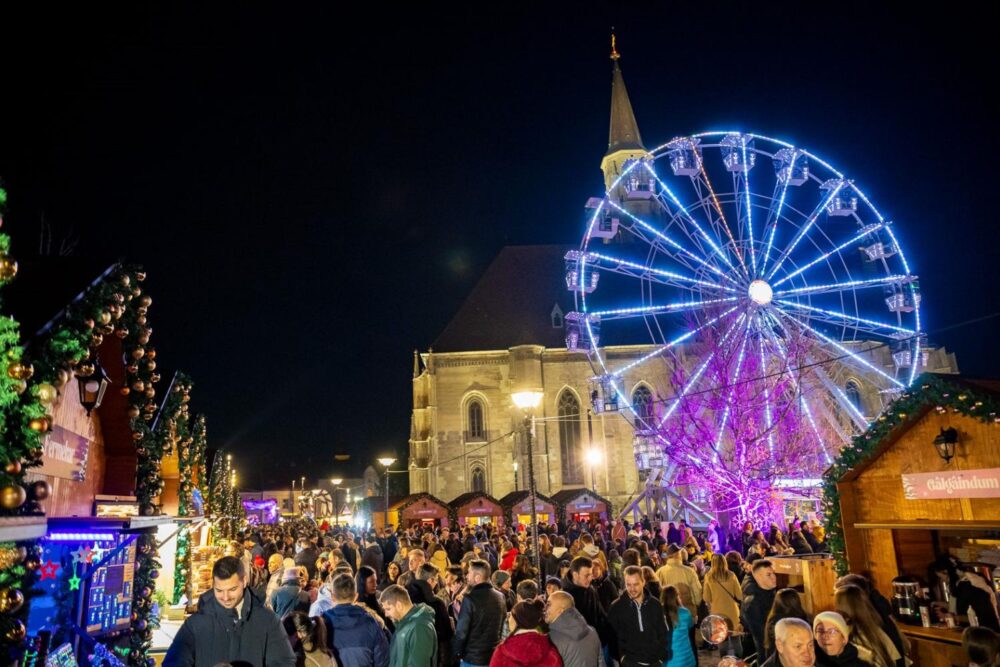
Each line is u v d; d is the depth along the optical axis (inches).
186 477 847.1
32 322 319.6
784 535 1096.2
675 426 1771.7
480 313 3095.5
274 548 1081.4
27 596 308.5
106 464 471.2
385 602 356.8
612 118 3531.0
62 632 361.1
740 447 1502.2
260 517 3535.9
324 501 4062.5
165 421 625.6
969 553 442.6
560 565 625.9
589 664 337.7
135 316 448.1
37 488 306.8
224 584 266.8
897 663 337.7
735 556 671.8
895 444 445.4
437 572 478.6
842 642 288.4
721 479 1508.4
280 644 276.2
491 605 398.6
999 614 385.7
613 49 3617.1
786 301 1674.5
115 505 448.1
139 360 469.7
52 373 316.8
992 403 369.1
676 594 429.4
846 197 1672.0
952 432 400.5
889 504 447.2
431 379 2842.0
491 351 2876.5
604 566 575.8
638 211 3265.3
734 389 1537.9
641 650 402.9
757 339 1620.3
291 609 431.2
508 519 2081.7
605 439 2741.1
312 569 690.2
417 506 2079.2
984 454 387.9
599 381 1766.7
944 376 407.2
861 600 329.7
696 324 1800.0
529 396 743.7
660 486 1877.5
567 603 346.6
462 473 2760.8
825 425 1780.3
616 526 1270.9
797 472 1562.5
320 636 324.8
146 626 480.4
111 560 439.2
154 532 488.7
